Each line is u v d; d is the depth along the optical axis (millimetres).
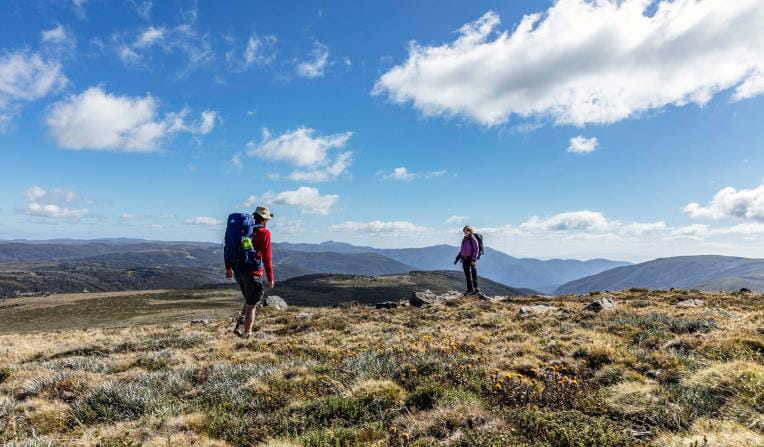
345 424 6277
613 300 20859
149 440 5938
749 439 4895
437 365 8758
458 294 27016
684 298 20703
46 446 5578
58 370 10156
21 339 21047
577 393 6969
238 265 11336
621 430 5523
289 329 17297
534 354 9969
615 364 8602
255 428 6277
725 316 13328
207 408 7195
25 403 7594
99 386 8133
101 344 15109
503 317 16656
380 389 7246
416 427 5766
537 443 5047
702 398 6297
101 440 5875
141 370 10367
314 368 9227
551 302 21906
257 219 11469
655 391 6695
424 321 17312
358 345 12562
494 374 8047
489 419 5805
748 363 7199
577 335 11711
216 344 13172
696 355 8750
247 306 12414
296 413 6703
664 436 5270
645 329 12078
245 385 8180
